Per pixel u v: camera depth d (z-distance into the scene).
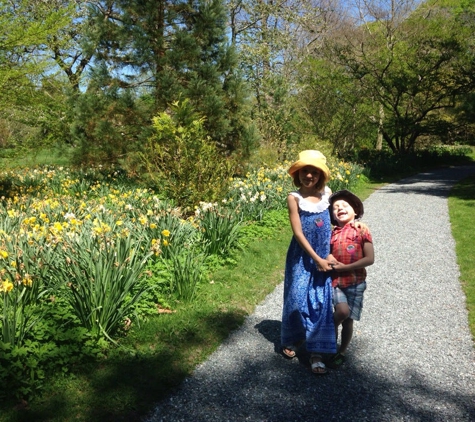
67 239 4.48
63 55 16.47
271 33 25.06
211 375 3.48
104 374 3.32
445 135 29.11
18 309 3.47
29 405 2.94
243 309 4.78
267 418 2.97
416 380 3.47
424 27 24.02
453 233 8.62
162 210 6.23
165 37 14.38
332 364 3.60
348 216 3.55
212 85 14.06
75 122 13.75
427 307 4.95
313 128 23.55
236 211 7.64
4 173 12.19
